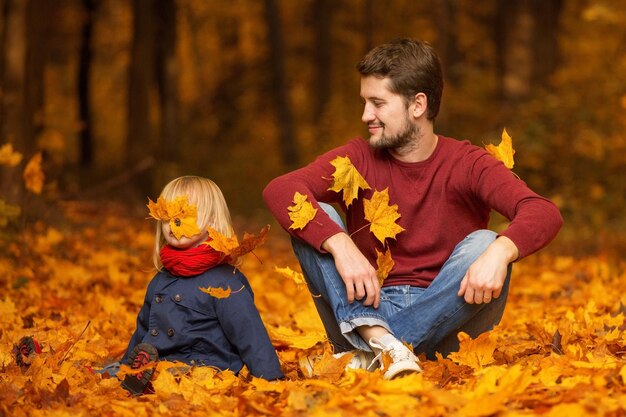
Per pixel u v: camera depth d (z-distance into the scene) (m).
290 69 42.66
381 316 5.04
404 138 5.32
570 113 21.30
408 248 5.36
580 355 5.11
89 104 32.53
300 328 7.26
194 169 32.72
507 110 22.98
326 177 5.45
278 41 32.88
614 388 4.36
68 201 17.12
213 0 42.22
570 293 9.55
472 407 3.92
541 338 6.04
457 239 5.36
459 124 28.94
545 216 4.95
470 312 5.07
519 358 5.50
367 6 37.00
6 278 9.45
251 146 37.69
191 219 5.12
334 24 40.28
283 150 32.59
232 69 43.81
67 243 12.30
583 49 31.94
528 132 21.02
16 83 12.36
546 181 20.97
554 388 4.31
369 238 5.46
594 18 21.00
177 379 4.93
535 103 21.66
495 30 35.75
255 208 28.08
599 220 18.59
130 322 7.66
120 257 11.63
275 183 5.30
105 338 6.81
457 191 5.33
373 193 5.35
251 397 4.44
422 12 39.41
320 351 6.39
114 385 4.95
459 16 37.41
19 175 11.91
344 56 40.75
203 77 44.66
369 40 37.09
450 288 5.02
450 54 30.84
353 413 4.05
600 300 8.38
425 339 5.20
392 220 5.21
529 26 23.05
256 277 9.85
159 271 5.42
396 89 5.27
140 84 22.88
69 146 30.59
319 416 3.95
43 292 8.73
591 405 3.79
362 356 5.17
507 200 5.12
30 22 13.18
